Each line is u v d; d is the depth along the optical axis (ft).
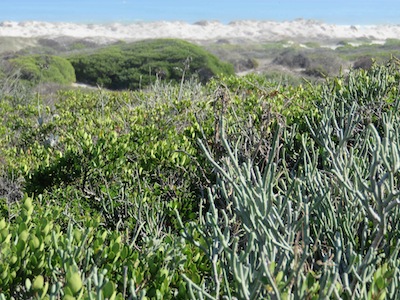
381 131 14.44
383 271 6.73
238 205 7.55
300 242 7.92
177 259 8.44
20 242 7.97
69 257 7.56
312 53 125.59
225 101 14.61
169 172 14.37
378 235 7.05
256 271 6.88
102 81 100.12
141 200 12.16
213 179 13.73
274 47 219.20
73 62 102.83
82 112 24.04
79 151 14.94
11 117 25.36
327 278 6.16
